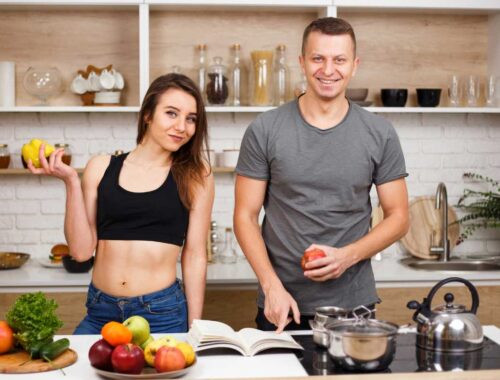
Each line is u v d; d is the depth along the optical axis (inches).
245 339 84.7
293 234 102.6
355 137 101.0
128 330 77.5
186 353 76.9
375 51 165.2
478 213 163.9
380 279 142.2
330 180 100.7
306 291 103.1
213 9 157.8
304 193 101.3
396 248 167.5
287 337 86.7
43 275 144.8
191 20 161.0
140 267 100.0
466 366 78.2
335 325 79.4
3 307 139.6
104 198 101.2
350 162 100.7
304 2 150.7
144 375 73.3
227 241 157.5
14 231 163.5
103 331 76.2
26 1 148.5
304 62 100.1
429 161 167.5
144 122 101.9
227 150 156.1
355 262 97.0
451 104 158.9
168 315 100.6
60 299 140.3
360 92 154.5
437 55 166.1
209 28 161.3
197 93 100.3
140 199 100.4
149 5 151.4
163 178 102.7
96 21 160.6
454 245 166.4
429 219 165.6
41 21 160.1
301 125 101.3
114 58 161.0
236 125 163.6
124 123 162.4
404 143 167.0
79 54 160.7
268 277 96.7
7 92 154.4
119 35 160.9
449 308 85.7
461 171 167.9
